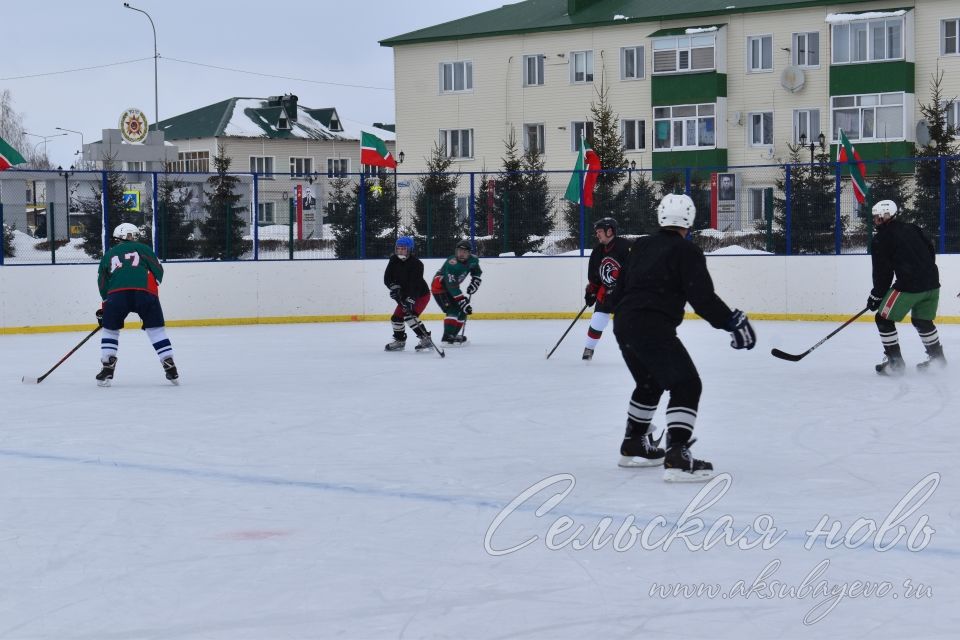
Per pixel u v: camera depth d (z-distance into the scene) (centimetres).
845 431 771
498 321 1917
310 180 1980
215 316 1886
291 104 6819
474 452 714
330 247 1984
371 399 971
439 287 1464
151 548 493
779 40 3897
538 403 938
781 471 638
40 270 1775
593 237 1988
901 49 3703
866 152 3753
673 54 4016
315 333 1722
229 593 428
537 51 4294
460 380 1102
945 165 1756
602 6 4322
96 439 780
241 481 632
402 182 2012
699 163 3994
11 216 1841
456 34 4419
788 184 1875
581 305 1945
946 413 845
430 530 518
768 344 1425
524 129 4341
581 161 2008
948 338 1478
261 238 1944
